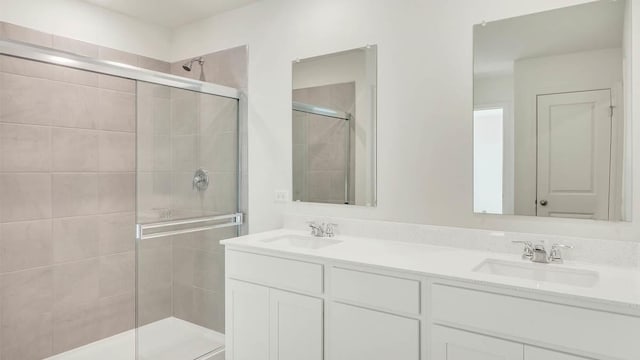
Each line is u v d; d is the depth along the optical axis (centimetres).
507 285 142
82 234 275
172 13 301
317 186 256
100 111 285
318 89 254
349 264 180
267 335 209
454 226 207
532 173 187
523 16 188
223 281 281
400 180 223
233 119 290
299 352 197
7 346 239
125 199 301
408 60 219
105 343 287
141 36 313
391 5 224
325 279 188
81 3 276
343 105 244
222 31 302
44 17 256
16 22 243
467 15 201
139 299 229
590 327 129
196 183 262
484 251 196
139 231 228
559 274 167
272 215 278
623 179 168
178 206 250
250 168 289
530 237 186
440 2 208
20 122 242
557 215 182
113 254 294
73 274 271
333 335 186
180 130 251
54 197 260
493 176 196
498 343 144
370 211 234
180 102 251
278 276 204
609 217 171
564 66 179
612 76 170
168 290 245
